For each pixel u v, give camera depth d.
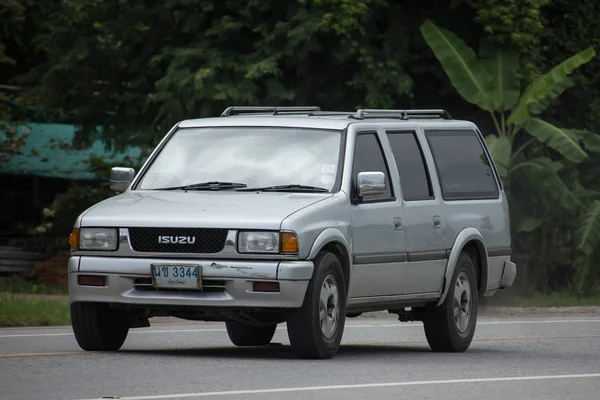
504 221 32.28
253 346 30.16
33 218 76.69
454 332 29.38
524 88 58.28
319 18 56.44
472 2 58.12
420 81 61.47
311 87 58.84
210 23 60.09
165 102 57.88
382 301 27.36
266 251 24.08
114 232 24.95
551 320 41.81
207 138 27.62
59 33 64.06
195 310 24.55
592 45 64.00
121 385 20.12
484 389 20.69
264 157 26.83
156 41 62.44
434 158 29.92
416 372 23.14
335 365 23.84
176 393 19.19
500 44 57.72
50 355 24.91
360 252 26.28
